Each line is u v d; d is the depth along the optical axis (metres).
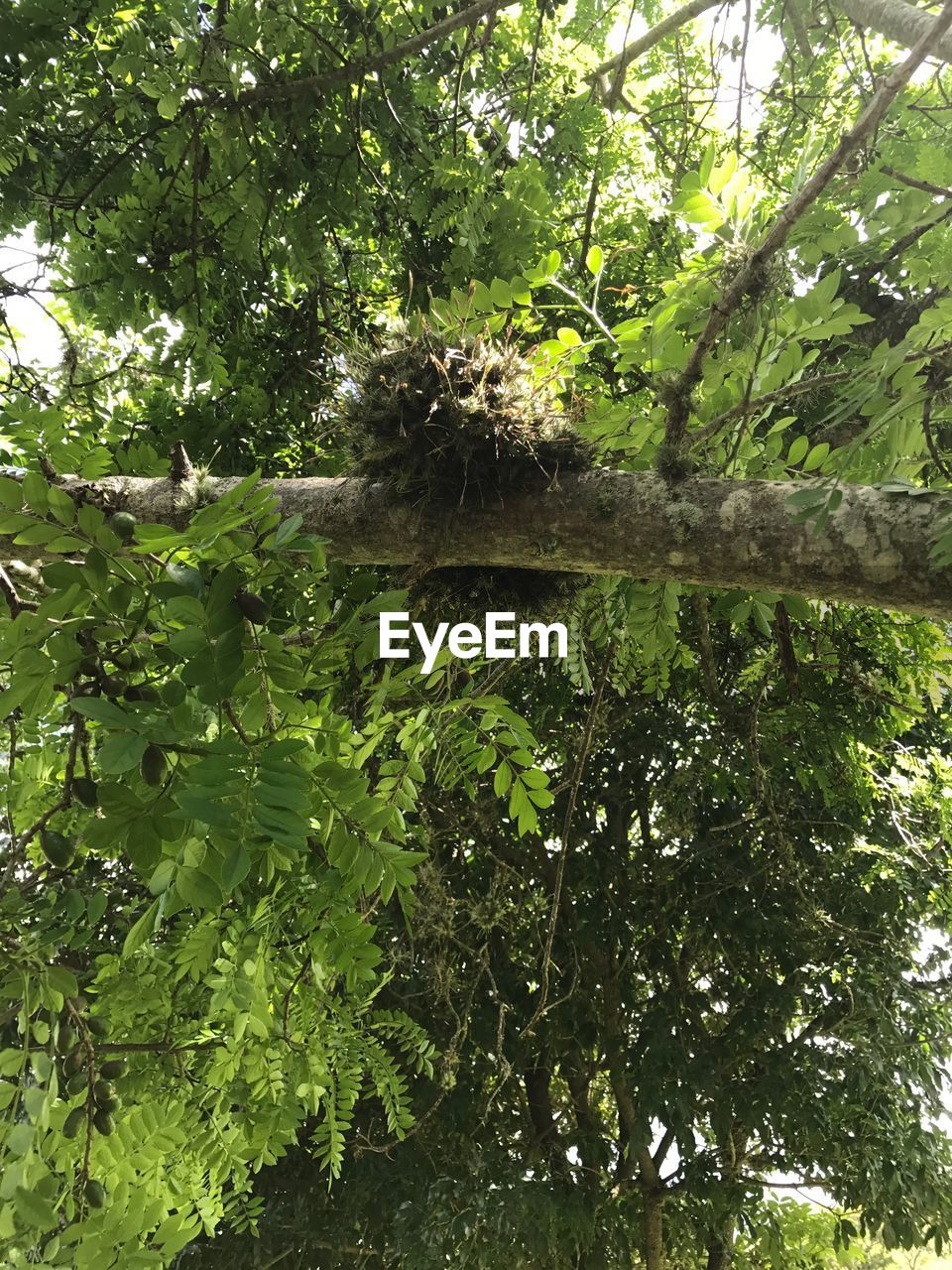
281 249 3.90
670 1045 5.06
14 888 1.64
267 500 1.35
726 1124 5.06
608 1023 5.62
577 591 2.52
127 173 3.44
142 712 1.25
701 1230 5.54
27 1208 1.28
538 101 4.10
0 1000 1.71
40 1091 1.39
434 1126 5.08
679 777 5.22
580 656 3.24
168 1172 2.13
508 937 5.51
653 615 2.74
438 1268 4.40
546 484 2.02
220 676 1.30
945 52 2.65
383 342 2.08
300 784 1.21
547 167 4.25
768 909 5.34
